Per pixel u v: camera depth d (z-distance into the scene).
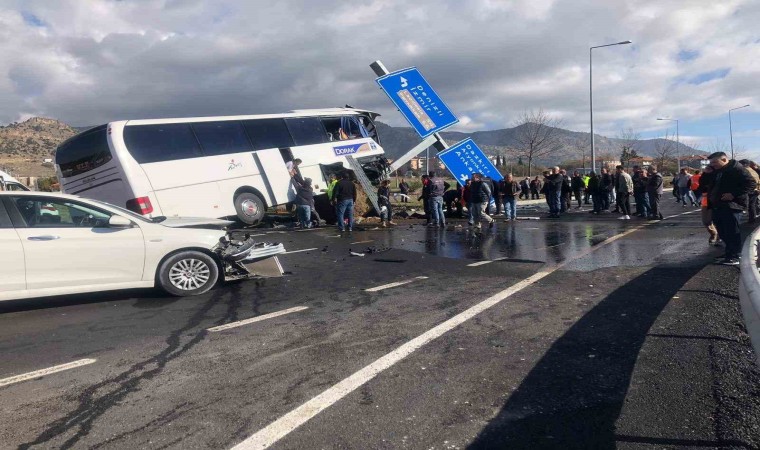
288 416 3.68
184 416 3.71
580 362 4.53
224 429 3.52
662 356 4.58
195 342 5.34
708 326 5.32
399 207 23.73
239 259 7.77
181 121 15.70
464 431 3.43
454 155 20.70
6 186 18.66
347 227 15.91
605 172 21.05
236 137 16.53
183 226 7.91
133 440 3.40
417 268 9.14
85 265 6.81
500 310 6.21
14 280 6.42
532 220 18.25
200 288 7.50
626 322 5.58
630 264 8.84
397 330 5.54
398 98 20.64
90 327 5.97
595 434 3.36
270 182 16.95
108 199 14.91
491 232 14.49
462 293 7.13
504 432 3.41
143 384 4.30
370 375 4.36
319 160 18.11
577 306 6.28
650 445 3.22
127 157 14.55
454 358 4.70
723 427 3.39
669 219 17.23
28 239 6.52
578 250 10.66
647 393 3.90
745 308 2.65
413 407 3.78
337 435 3.41
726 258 8.62
